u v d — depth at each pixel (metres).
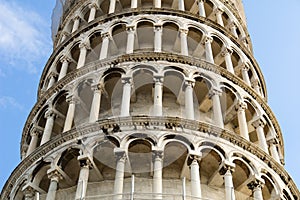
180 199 27.42
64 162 29.47
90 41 37.88
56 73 38.62
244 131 32.22
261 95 38.47
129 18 37.88
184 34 36.78
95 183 28.70
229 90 33.97
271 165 30.67
